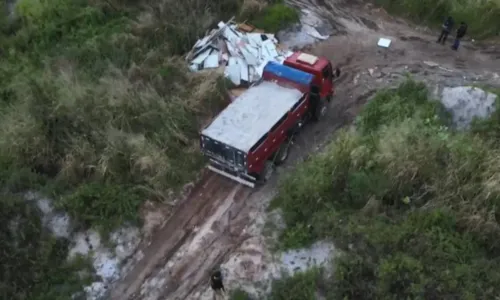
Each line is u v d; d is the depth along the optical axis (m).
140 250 19.55
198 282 18.55
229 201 20.97
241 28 27.95
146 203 20.55
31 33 27.83
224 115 21.00
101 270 18.92
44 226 19.48
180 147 22.38
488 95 22.89
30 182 20.08
